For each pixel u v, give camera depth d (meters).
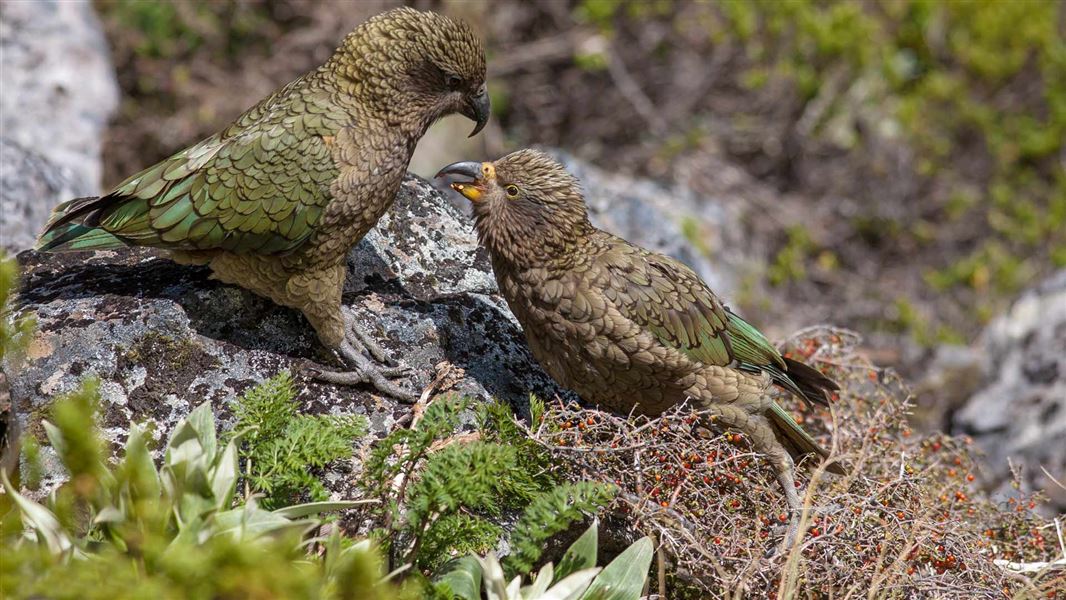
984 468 11.66
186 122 17.59
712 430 9.17
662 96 20.83
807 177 20.50
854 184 20.42
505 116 20.52
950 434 13.02
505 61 20.23
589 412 8.20
